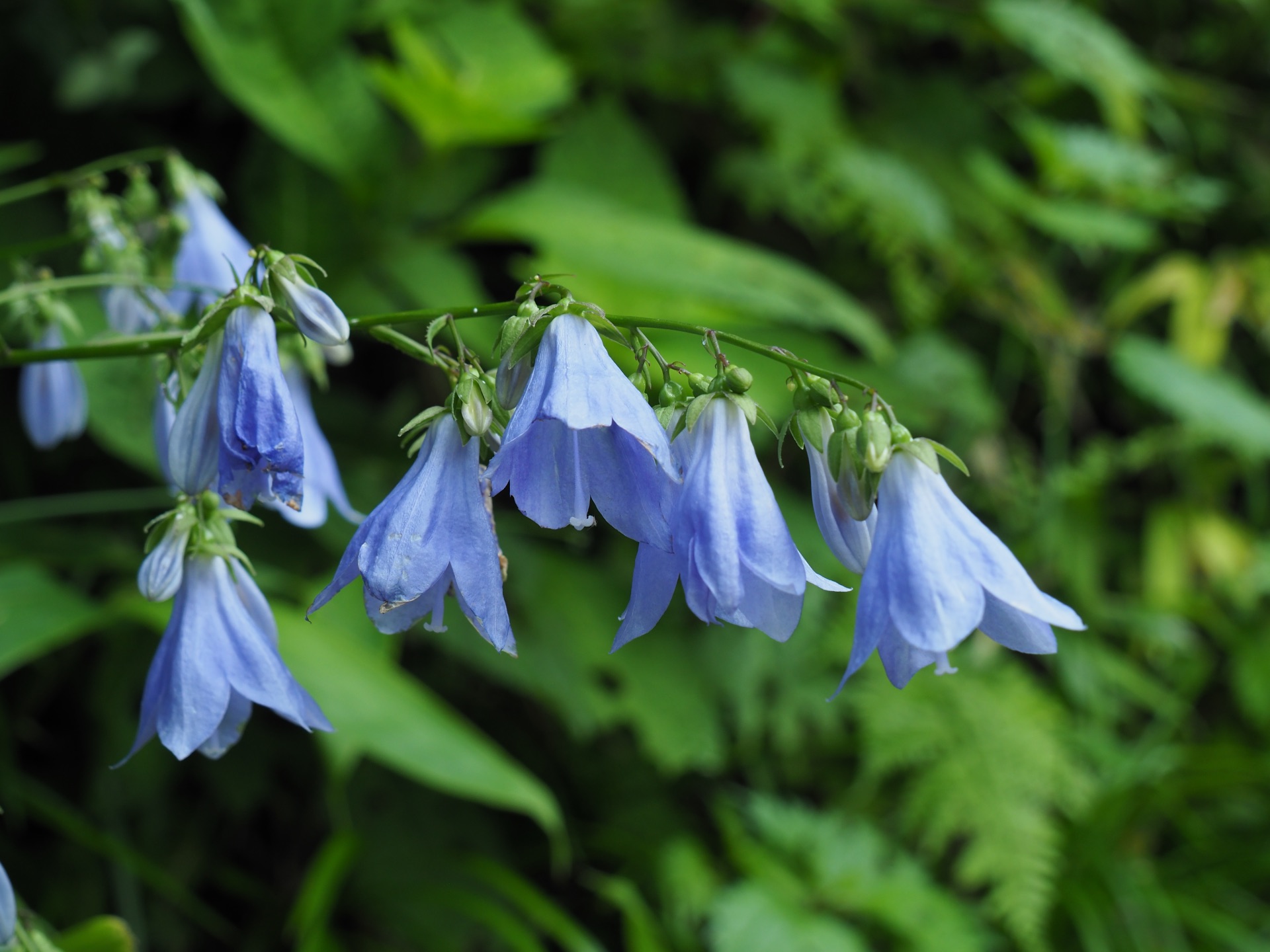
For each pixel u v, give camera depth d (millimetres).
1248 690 1031
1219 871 938
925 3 958
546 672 686
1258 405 1042
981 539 441
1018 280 983
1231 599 1078
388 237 717
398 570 434
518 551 719
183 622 461
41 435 528
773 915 730
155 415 499
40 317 517
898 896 783
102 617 567
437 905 722
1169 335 1138
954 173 984
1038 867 806
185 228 516
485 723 804
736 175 880
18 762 690
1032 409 1075
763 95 860
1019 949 852
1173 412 1026
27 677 675
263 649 462
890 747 832
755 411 444
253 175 699
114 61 674
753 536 437
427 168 713
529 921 771
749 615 443
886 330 946
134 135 720
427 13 740
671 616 779
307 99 664
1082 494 1020
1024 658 1005
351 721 561
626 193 803
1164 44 1174
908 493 443
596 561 776
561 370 434
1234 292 1065
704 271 689
